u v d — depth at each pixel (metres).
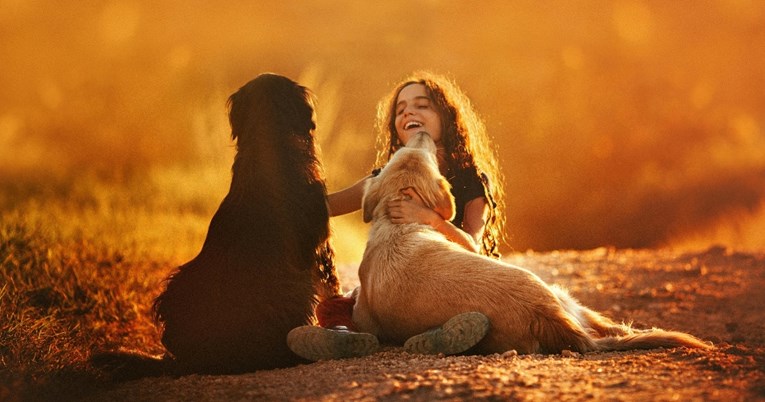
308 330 6.50
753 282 12.41
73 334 8.62
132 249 12.28
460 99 8.80
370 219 7.30
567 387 5.05
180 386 6.17
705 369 5.46
